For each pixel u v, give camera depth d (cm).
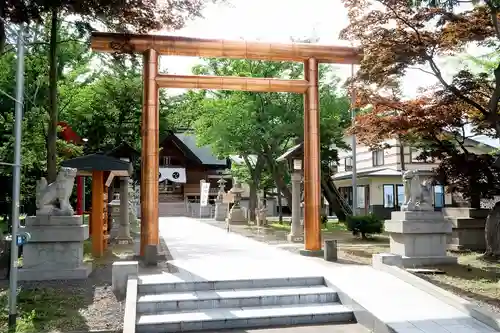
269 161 2809
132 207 3016
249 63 2627
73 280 1102
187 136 5628
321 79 2617
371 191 3484
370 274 1077
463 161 1452
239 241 1897
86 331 754
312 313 867
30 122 1856
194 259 1323
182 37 1420
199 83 1467
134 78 3005
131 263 995
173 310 880
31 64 1969
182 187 5312
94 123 3092
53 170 1430
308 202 1488
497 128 1203
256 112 2616
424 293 920
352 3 1252
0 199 2117
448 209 1752
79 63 2311
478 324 758
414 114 1416
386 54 1209
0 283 1070
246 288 988
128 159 1794
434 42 1227
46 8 1032
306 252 1435
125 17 1277
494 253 1354
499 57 1631
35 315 827
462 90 1326
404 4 1173
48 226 1130
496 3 1048
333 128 2603
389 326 747
